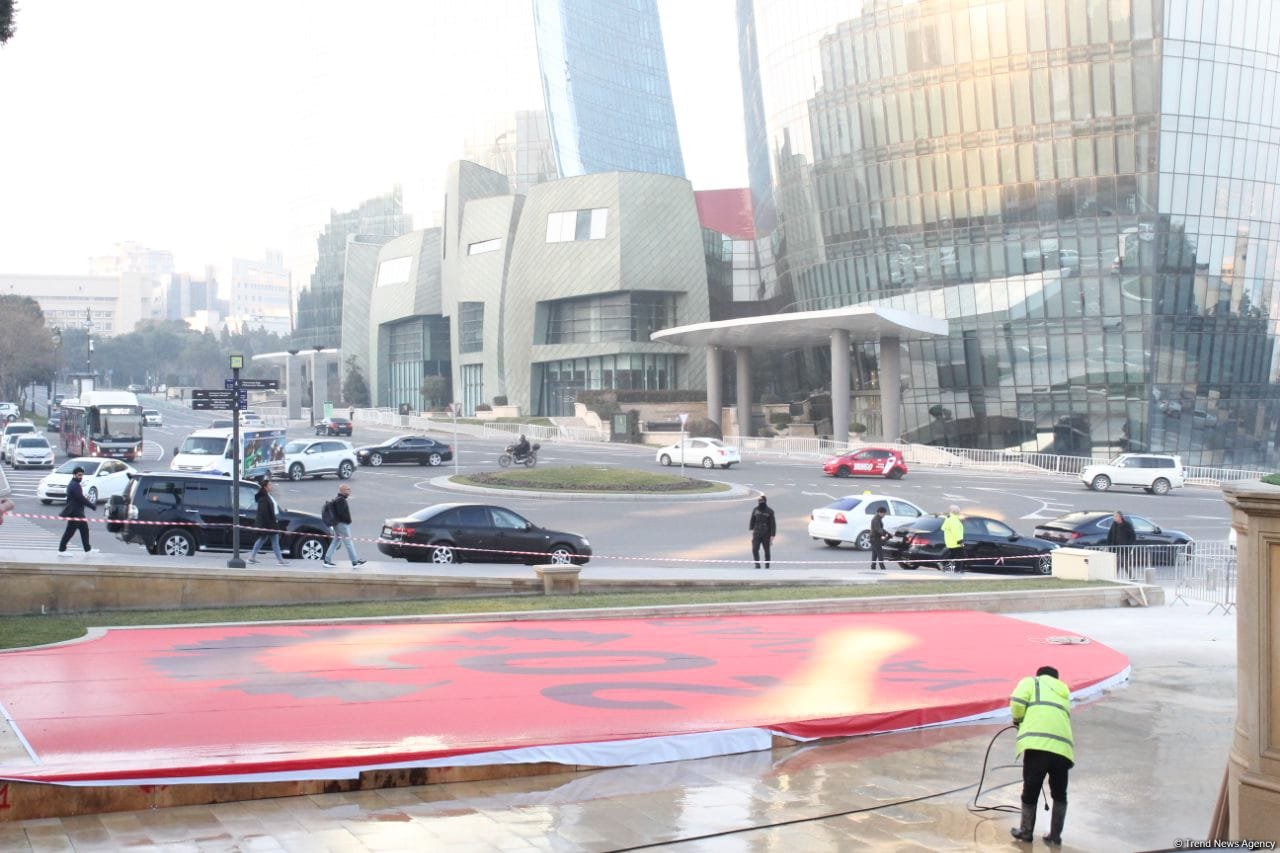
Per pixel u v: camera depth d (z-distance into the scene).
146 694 12.94
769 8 89.31
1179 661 18.30
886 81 76.88
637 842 9.02
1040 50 69.44
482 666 15.33
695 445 60.88
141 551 27.80
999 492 49.78
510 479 48.16
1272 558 7.48
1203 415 69.88
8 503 22.31
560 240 100.50
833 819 9.83
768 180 99.81
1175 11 65.88
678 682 14.58
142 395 180.25
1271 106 69.06
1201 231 68.19
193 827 9.06
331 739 11.05
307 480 52.06
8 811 9.07
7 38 16.77
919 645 18.33
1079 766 11.90
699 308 100.62
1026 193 71.06
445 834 9.09
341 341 147.88
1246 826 7.46
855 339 81.81
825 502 44.56
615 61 149.62
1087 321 69.75
